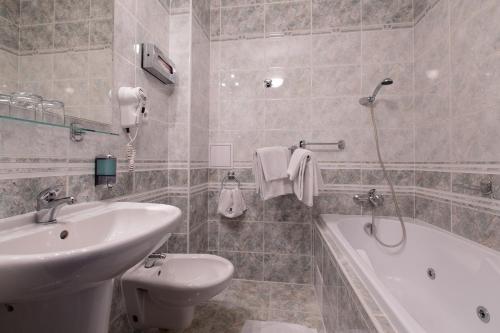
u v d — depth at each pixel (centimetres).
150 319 120
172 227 71
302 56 195
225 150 203
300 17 196
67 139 92
